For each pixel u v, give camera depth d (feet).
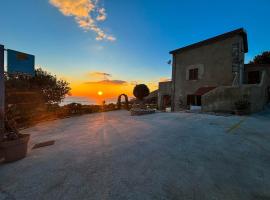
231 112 40.01
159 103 77.97
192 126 26.89
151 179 11.42
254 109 39.60
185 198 9.36
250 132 22.54
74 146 20.01
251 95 37.91
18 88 42.37
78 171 13.08
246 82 64.75
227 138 20.08
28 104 43.14
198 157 14.85
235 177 11.47
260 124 27.27
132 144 19.27
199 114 40.22
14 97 40.93
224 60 52.80
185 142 19.02
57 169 13.67
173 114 43.68
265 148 16.79
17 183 11.83
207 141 19.16
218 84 53.78
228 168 12.76
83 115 57.36
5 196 10.36
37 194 10.38
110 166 13.66
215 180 11.12
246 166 13.07
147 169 12.88
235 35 50.57
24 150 17.01
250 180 11.07
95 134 25.79
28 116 39.68
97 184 11.09
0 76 18.15
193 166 13.16
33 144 22.59
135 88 61.82
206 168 12.80
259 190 9.96
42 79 51.85
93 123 37.93
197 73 59.93
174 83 67.67
